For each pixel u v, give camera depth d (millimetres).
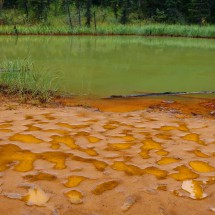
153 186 2613
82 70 8711
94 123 4121
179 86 7168
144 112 4852
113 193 2494
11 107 4789
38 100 5328
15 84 5945
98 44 17297
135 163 3002
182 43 19500
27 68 6773
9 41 17922
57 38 21656
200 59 11828
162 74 8586
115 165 2947
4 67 6754
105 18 38312
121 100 5703
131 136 3695
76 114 4531
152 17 40875
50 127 3877
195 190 2580
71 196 2438
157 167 2941
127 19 38656
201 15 39281
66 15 36188
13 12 36000
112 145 3404
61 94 5988
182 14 42031
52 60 10359
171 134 3814
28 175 2713
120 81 7465
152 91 6590
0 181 2602
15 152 3135
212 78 8227
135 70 9070
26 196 2414
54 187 2549
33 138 3500
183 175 2812
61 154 3131
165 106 5320
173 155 3209
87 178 2697
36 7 36062
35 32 25547
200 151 3330
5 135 3551
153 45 17453
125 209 2316
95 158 3072
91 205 2342
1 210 2242
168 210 2322
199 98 5984
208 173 2863
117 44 17578
